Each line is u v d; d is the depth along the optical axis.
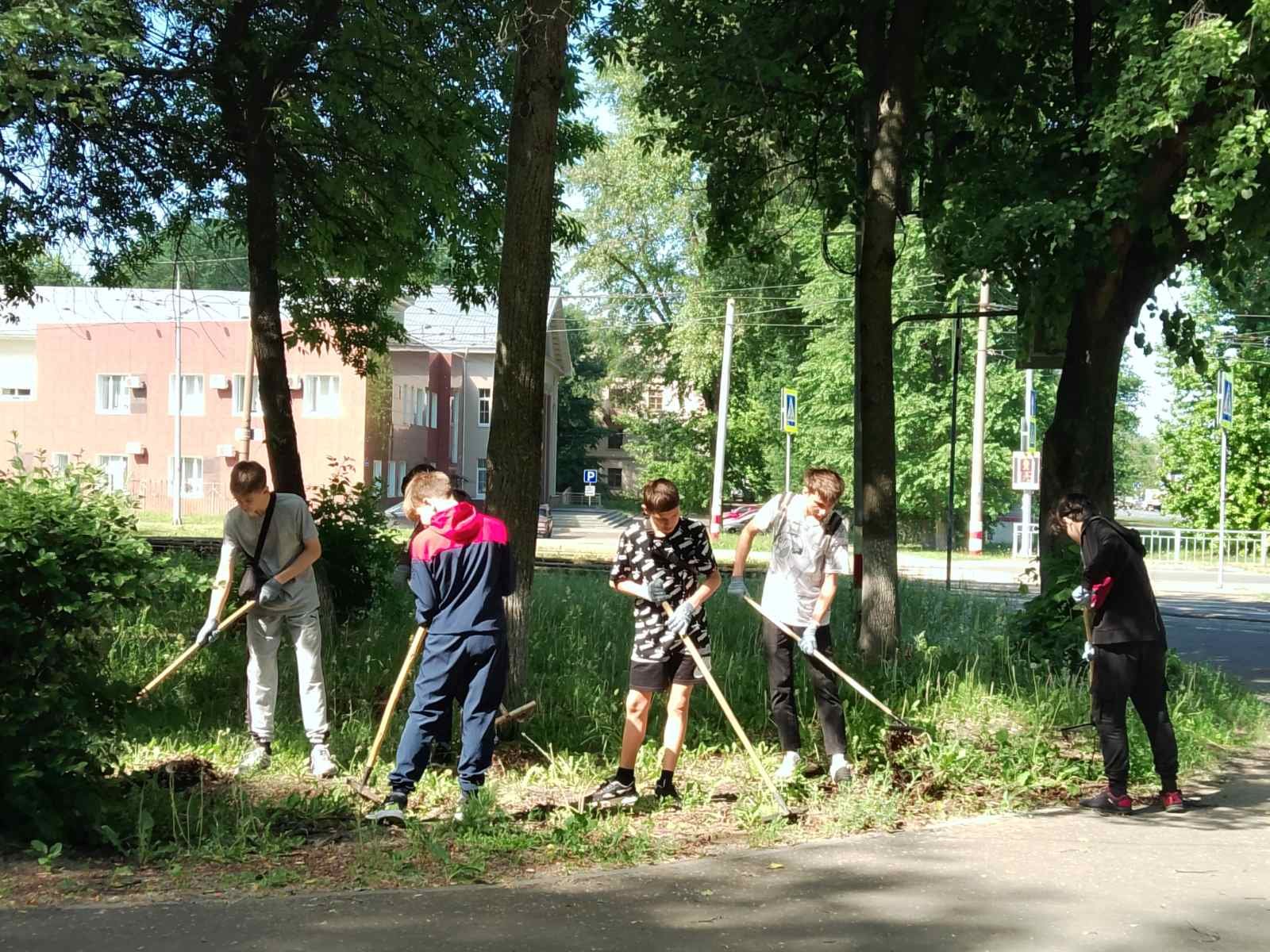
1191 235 9.12
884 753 7.18
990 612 14.33
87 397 43.97
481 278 15.03
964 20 10.67
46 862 4.87
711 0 11.62
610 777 6.80
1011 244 10.08
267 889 4.70
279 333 10.96
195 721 7.48
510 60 12.45
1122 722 6.60
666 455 50.19
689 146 13.39
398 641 10.21
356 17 11.64
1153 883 5.01
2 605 5.09
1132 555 6.69
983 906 4.66
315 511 11.53
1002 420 39.84
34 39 8.93
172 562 5.91
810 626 6.95
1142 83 8.95
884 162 10.33
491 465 7.71
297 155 12.48
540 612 11.77
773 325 43.91
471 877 4.94
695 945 4.16
